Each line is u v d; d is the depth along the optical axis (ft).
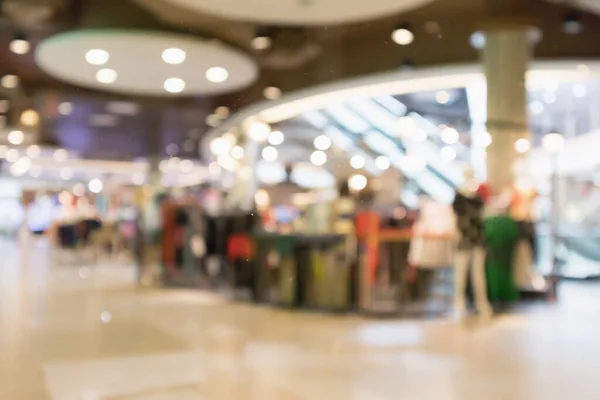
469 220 21.80
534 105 37.17
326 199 24.11
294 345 16.56
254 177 25.86
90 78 26.03
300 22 20.61
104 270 43.93
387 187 22.21
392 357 14.96
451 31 24.71
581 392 11.71
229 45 21.43
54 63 24.91
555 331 19.17
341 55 19.35
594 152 39.75
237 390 11.73
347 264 23.18
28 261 52.13
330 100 28.09
